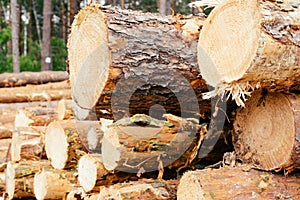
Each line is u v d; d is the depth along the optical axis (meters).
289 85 2.20
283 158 2.25
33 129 4.18
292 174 2.34
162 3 9.02
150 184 2.53
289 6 2.10
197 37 2.48
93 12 2.44
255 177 2.30
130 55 2.32
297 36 2.03
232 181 2.25
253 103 2.49
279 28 2.01
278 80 2.14
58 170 3.32
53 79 9.16
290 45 2.01
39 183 3.36
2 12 22.48
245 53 2.05
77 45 2.62
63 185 3.22
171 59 2.39
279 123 2.30
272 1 2.11
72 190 3.09
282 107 2.28
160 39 2.41
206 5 2.37
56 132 3.38
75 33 2.66
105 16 2.37
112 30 2.33
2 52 14.68
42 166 3.60
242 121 2.58
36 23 24.16
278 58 2.03
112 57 2.28
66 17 22.62
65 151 3.23
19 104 7.27
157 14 2.60
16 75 8.81
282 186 2.27
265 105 2.40
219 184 2.20
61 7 22.36
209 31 2.31
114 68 2.28
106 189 2.55
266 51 1.98
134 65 2.31
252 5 2.04
